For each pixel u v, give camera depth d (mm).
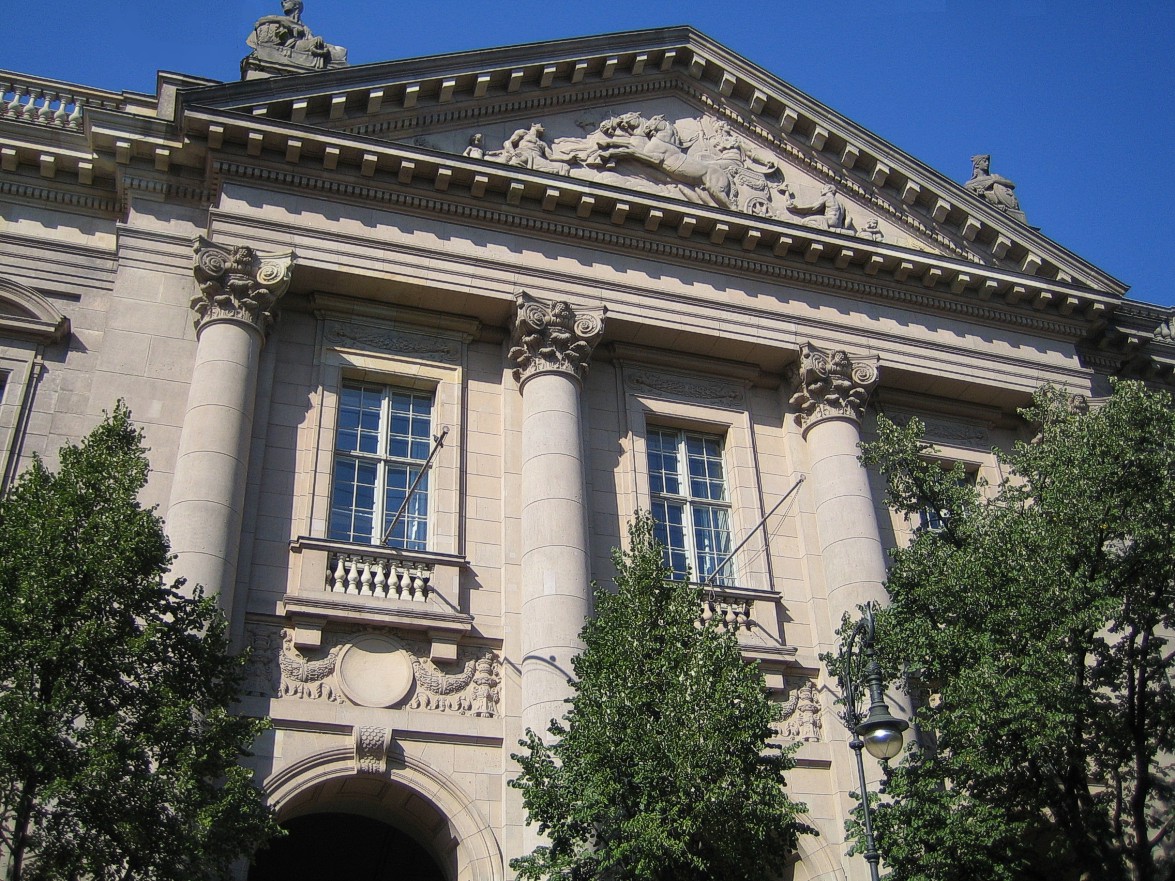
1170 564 16781
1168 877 18797
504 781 17562
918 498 18609
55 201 20391
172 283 19781
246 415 18578
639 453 21391
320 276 20188
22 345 19172
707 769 14297
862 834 16078
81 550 12750
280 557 18234
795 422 22641
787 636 20484
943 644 16719
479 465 20250
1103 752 16828
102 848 12023
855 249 23250
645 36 23969
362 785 17281
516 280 21234
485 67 22281
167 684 12992
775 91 24578
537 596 18609
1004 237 25094
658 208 22094
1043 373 24578
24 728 11586
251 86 20281
